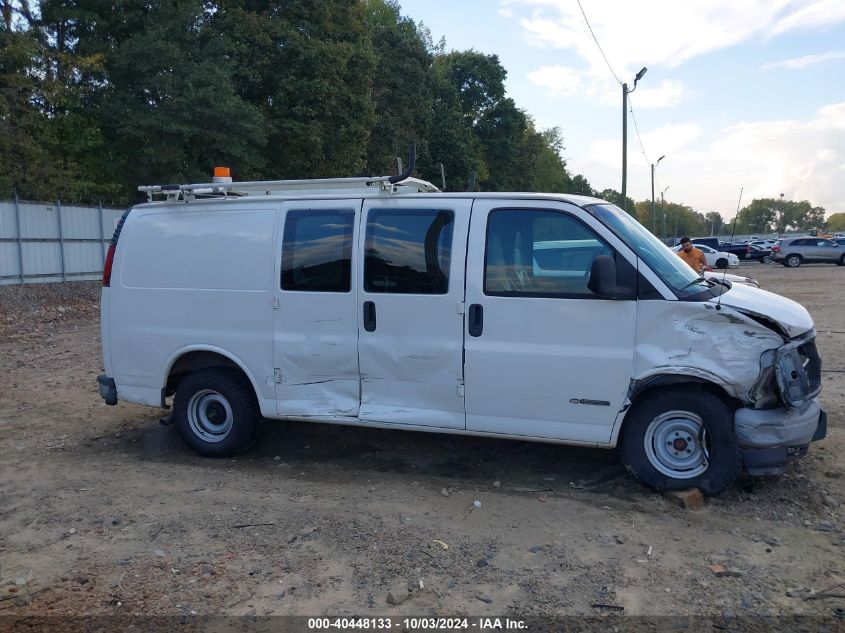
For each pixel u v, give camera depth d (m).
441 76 49.66
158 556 3.97
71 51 22.50
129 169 22.81
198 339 5.59
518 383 4.79
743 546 4.06
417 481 5.18
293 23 25.16
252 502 4.76
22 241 18.89
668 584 3.66
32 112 19.78
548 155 70.62
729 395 4.52
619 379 4.59
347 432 6.38
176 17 21.98
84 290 19.03
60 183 20.25
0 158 19.11
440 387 4.98
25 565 3.89
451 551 4.02
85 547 4.09
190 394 5.71
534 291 4.74
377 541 4.14
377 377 5.13
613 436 4.68
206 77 21.31
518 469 5.42
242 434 5.62
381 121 32.94
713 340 4.45
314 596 3.55
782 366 4.36
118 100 21.48
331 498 4.83
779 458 4.47
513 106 55.62
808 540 4.14
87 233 21.03
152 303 5.73
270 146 25.47
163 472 5.41
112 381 5.96
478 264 4.84
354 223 5.15
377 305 5.07
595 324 4.61
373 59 26.47
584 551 4.02
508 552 4.01
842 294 19.72
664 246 5.48
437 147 43.94
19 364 9.87
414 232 5.01
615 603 3.49
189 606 3.47
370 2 44.94
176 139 21.66
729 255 35.06
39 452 5.93
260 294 5.38
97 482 5.18
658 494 4.73
